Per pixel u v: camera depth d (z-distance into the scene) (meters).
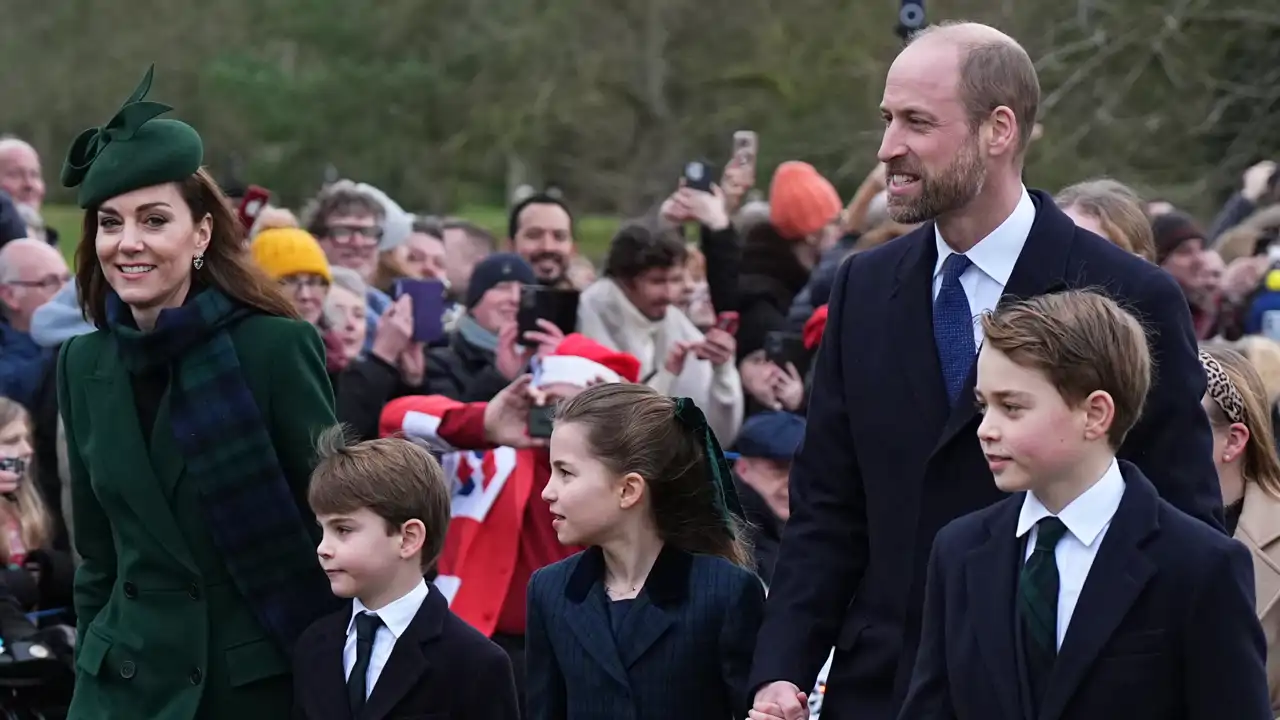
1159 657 9.80
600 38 71.19
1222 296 28.58
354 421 18.95
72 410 13.13
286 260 21.62
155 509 12.61
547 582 13.04
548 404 16.81
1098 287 11.16
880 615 11.98
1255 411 13.71
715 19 69.81
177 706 12.52
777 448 19.09
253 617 12.76
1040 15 61.72
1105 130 61.50
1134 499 10.00
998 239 11.62
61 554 17.97
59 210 59.38
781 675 11.97
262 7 76.62
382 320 19.42
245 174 71.81
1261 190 35.72
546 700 12.91
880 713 11.84
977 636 10.19
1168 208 31.14
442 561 16.92
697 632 12.60
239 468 12.51
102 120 71.81
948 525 10.71
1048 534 10.09
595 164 71.00
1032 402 9.80
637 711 12.55
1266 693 9.88
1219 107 61.72
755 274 25.69
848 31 67.19
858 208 25.55
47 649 15.69
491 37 73.94
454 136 74.12
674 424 12.98
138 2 74.62
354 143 73.94
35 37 73.06
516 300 20.91
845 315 12.28
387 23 76.44
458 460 17.00
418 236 29.42
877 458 11.91
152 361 12.59
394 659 12.67
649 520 12.95
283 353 12.79
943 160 11.37
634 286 21.81
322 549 12.66
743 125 67.38
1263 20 61.53
